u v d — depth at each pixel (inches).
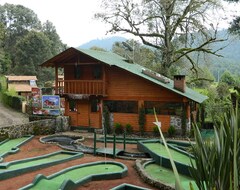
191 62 1133.7
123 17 1128.8
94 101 864.9
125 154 618.2
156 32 1127.0
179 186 77.0
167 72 1123.9
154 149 597.0
